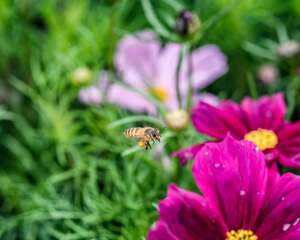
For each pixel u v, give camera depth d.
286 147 0.32
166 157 0.40
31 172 0.46
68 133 0.44
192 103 0.47
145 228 0.37
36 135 0.47
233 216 0.28
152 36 0.47
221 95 0.48
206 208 0.27
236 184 0.28
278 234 0.28
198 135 0.38
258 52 0.50
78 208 0.41
